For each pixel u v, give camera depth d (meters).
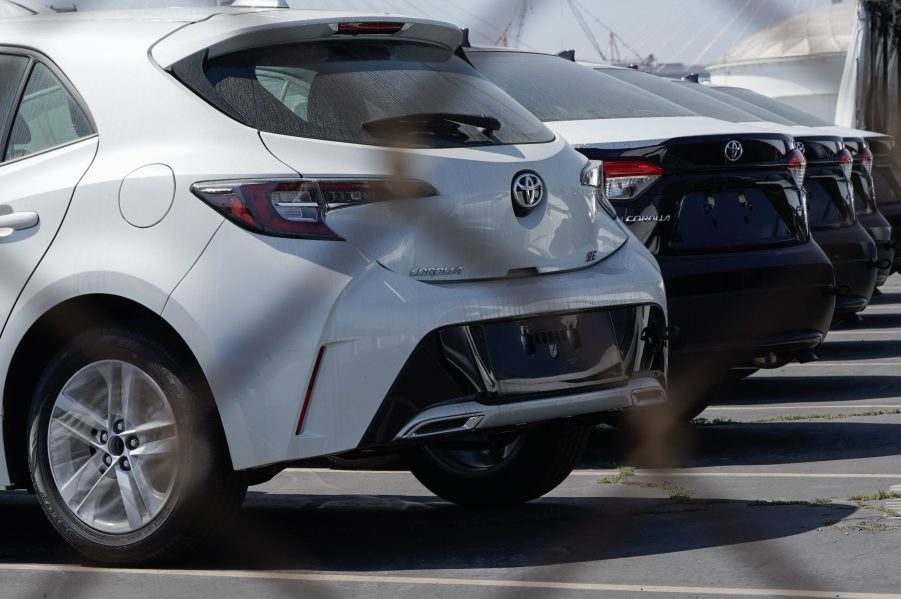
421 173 5.39
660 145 8.80
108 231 5.49
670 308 8.72
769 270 9.04
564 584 4.98
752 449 8.83
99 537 5.64
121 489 5.58
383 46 5.95
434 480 7.14
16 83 6.20
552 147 6.14
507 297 5.49
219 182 5.25
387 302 5.17
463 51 6.47
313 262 5.11
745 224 9.12
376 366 5.13
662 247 8.77
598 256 6.15
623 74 11.73
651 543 5.74
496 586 5.02
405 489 7.87
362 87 5.64
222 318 5.16
